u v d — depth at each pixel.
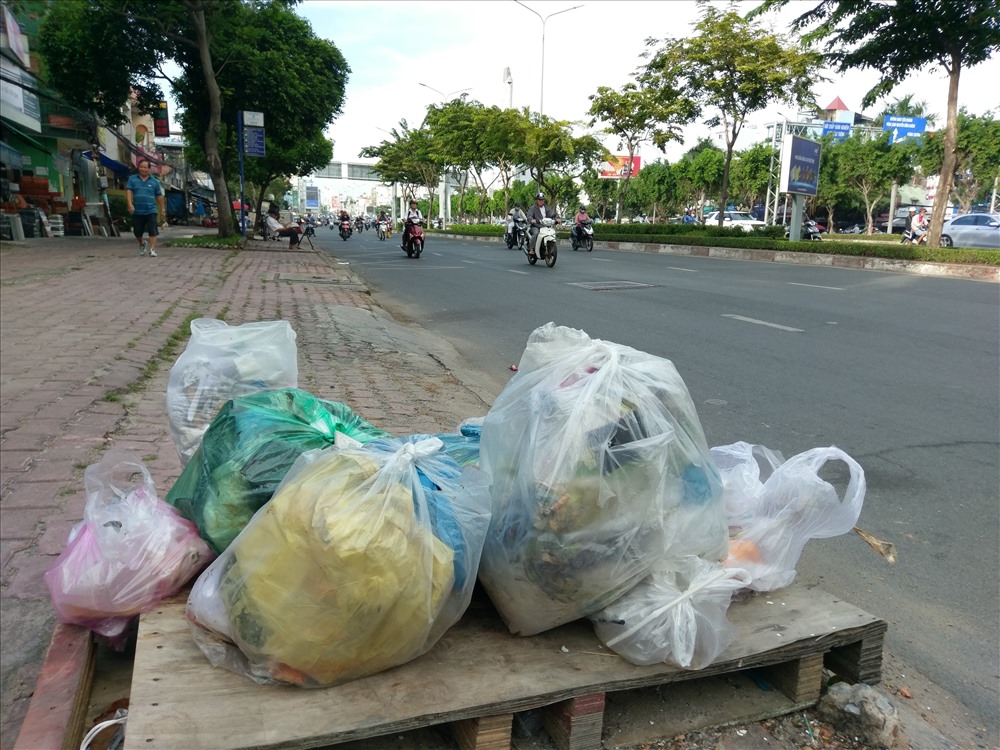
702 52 22.25
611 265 15.80
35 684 2.07
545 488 1.89
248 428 2.23
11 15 17.95
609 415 1.94
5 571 2.56
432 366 6.20
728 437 4.40
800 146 20.25
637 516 1.91
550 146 30.62
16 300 7.93
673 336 7.37
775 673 2.13
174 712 1.61
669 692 2.09
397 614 1.71
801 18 16.53
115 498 2.15
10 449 3.58
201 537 2.13
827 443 4.30
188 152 38.31
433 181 53.41
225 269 12.57
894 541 3.16
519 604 1.95
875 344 7.00
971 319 8.36
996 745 2.01
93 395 4.50
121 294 8.75
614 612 1.92
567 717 1.82
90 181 29.42
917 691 2.23
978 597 2.73
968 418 4.75
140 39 18.36
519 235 22.70
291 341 2.96
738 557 2.23
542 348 2.31
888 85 16.41
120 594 1.98
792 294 10.45
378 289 11.54
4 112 18.19
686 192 51.09
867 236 36.91
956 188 38.06
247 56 19.50
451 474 2.06
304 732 1.57
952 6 14.38
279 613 1.67
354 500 1.72
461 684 1.77
